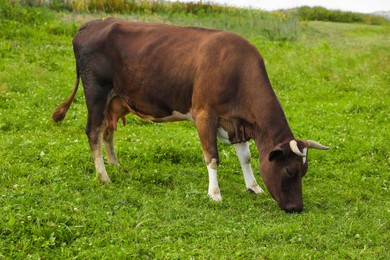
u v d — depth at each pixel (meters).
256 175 8.68
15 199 6.51
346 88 14.19
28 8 17.88
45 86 12.09
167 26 7.92
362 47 19.45
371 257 5.94
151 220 6.43
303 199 7.64
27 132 9.59
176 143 9.48
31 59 13.84
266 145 7.14
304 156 6.77
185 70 7.50
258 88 7.22
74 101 11.55
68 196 6.88
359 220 6.94
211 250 5.86
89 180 7.60
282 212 7.01
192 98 7.52
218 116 7.40
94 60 7.98
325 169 9.00
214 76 7.29
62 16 18.55
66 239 5.91
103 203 6.79
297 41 20.14
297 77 14.73
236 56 7.34
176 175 8.18
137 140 9.45
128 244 5.86
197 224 6.42
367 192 8.17
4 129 9.70
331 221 6.79
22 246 5.68
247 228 6.43
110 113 8.26
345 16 30.70
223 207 7.14
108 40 7.94
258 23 21.38
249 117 7.29
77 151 8.56
